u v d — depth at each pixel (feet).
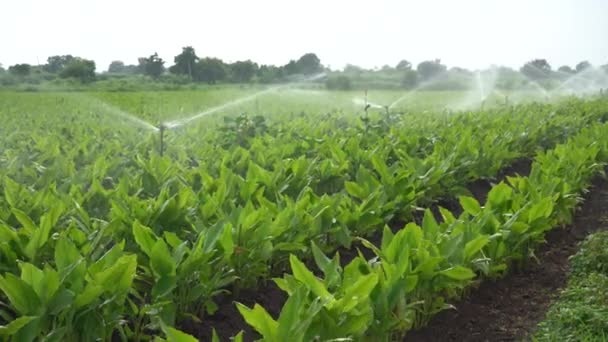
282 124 47.29
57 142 35.58
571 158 30.68
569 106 67.46
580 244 23.97
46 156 30.78
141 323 16.22
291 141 36.94
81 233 15.90
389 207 21.48
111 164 27.35
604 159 35.81
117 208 17.79
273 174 23.70
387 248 15.31
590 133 41.50
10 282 12.36
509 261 21.13
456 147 32.32
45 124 53.98
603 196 33.50
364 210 20.43
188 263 14.84
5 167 28.19
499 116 55.42
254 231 17.30
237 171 28.09
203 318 17.08
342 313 12.46
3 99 88.38
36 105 80.38
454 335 17.11
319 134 39.63
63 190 22.66
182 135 42.09
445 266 15.92
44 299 12.64
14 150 34.55
